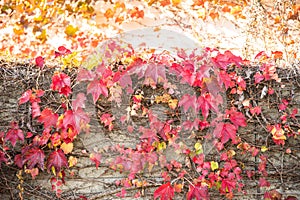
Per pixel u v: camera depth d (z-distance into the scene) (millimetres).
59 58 2549
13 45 3912
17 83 2426
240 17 4000
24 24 3963
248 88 2598
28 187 2428
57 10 4039
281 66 2652
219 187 2531
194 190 2506
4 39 3900
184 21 4090
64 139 2402
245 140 2594
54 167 2400
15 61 2457
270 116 2621
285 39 3303
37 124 2432
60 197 2451
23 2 3965
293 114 2623
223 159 2555
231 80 2557
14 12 3945
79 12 4059
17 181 2414
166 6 4105
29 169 2391
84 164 2510
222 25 4051
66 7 4051
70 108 2449
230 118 2529
